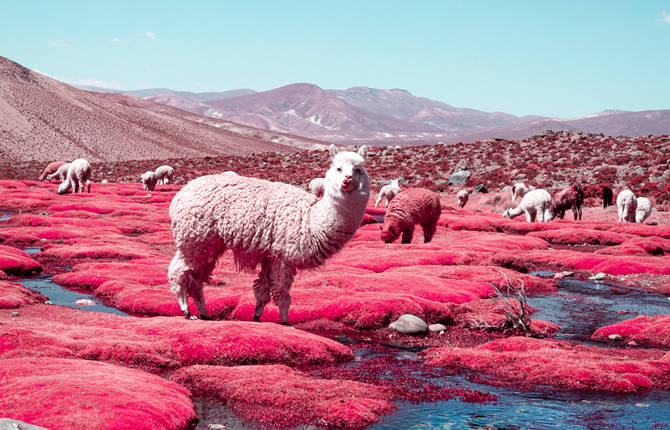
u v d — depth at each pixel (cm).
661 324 862
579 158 4559
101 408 409
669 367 636
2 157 9944
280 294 754
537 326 909
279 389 527
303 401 505
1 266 1179
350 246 1753
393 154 5550
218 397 522
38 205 2731
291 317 897
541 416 504
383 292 1009
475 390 578
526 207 2723
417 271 1321
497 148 5259
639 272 1483
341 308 908
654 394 573
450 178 4475
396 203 1750
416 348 783
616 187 3809
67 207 2598
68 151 11725
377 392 548
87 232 1867
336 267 1323
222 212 728
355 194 708
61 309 825
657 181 3756
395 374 635
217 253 767
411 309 919
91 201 2945
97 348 593
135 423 400
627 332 859
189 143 15900
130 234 2069
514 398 555
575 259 1612
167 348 625
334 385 553
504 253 1588
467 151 5262
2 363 495
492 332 894
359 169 714
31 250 1570
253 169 5712
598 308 1088
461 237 2169
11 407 397
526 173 4384
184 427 441
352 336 840
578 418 500
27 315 761
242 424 462
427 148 5666
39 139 11744
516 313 895
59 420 384
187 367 579
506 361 670
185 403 474
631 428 478
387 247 1686
